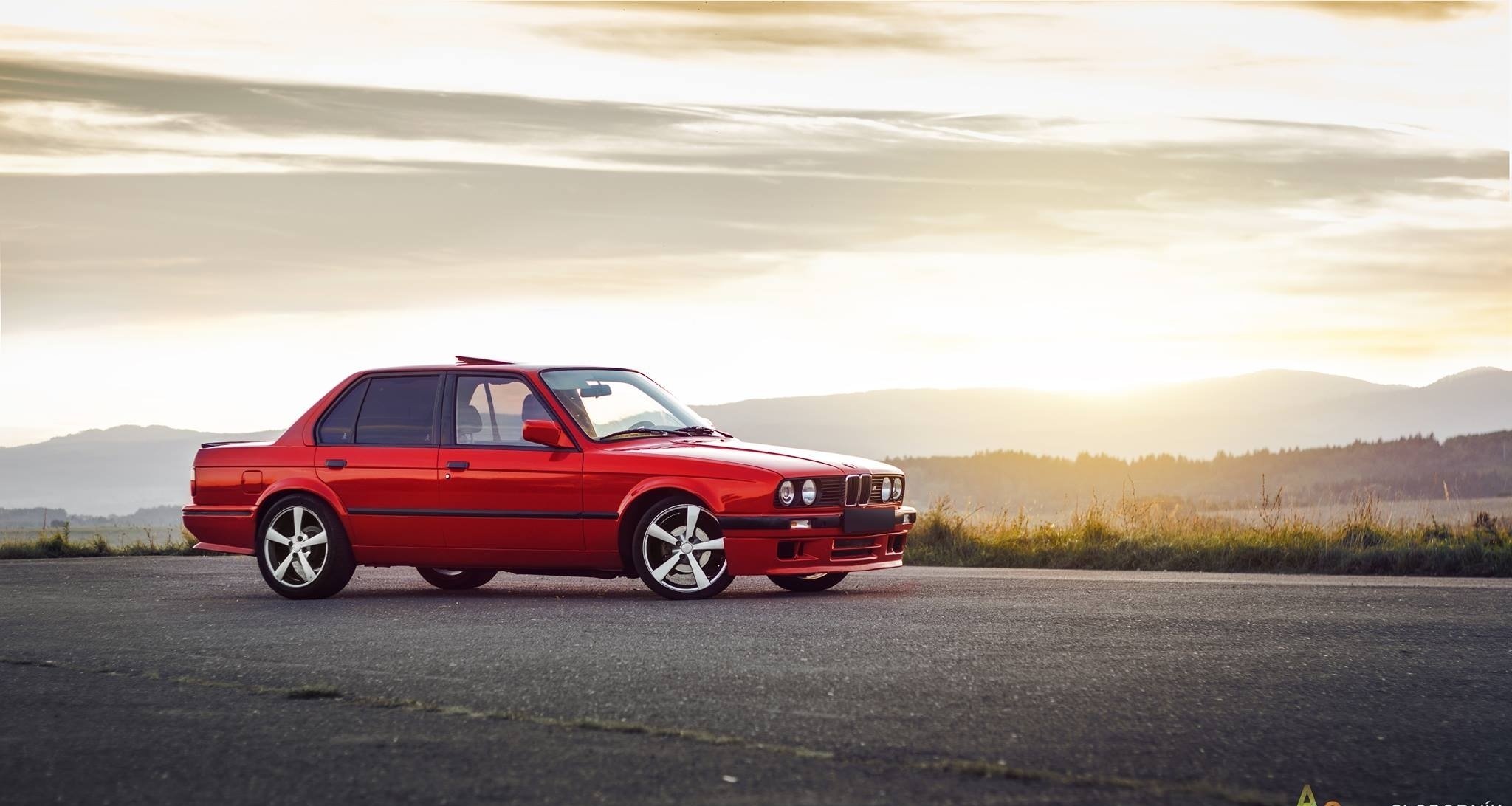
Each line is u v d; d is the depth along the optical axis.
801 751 4.69
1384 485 133.88
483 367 10.23
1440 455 142.50
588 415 9.95
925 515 15.88
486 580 11.31
